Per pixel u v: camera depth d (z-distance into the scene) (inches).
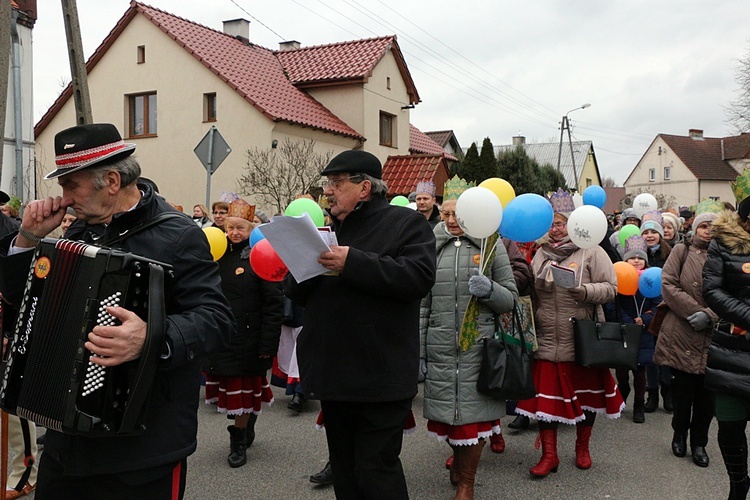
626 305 269.0
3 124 259.4
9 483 174.6
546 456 195.6
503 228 182.9
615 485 188.5
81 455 92.7
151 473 94.8
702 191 2337.6
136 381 85.7
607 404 201.5
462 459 172.2
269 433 239.3
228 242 211.8
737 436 157.9
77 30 353.4
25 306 92.7
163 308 88.3
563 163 2178.9
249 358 201.3
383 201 139.7
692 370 204.5
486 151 1147.3
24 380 90.6
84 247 88.8
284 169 655.8
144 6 746.8
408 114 885.8
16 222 174.2
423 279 127.8
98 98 776.3
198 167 724.7
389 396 126.3
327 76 793.6
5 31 258.1
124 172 99.0
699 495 181.3
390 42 833.5
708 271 158.6
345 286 129.3
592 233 193.0
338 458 136.5
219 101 709.3
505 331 172.2
